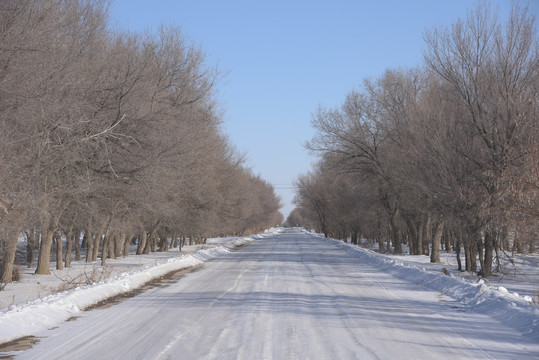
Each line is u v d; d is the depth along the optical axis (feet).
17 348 28.86
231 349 27.73
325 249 166.91
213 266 95.66
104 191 80.64
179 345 28.96
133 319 38.09
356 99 143.54
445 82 93.76
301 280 66.80
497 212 71.05
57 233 95.96
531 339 30.01
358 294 52.01
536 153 59.31
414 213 139.44
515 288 63.82
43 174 59.67
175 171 86.79
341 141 144.77
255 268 88.74
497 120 75.82
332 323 35.50
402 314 39.47
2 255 69.51
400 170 108.37
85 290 48.65
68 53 59.36
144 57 76.95
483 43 82.07
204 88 96.89
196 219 151.53
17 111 52.60
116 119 66.33
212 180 144.56
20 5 50.88
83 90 60.49
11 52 50.06
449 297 49.78
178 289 58.54
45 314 36.99
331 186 232.73
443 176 82.89
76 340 30.78
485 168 76.95
